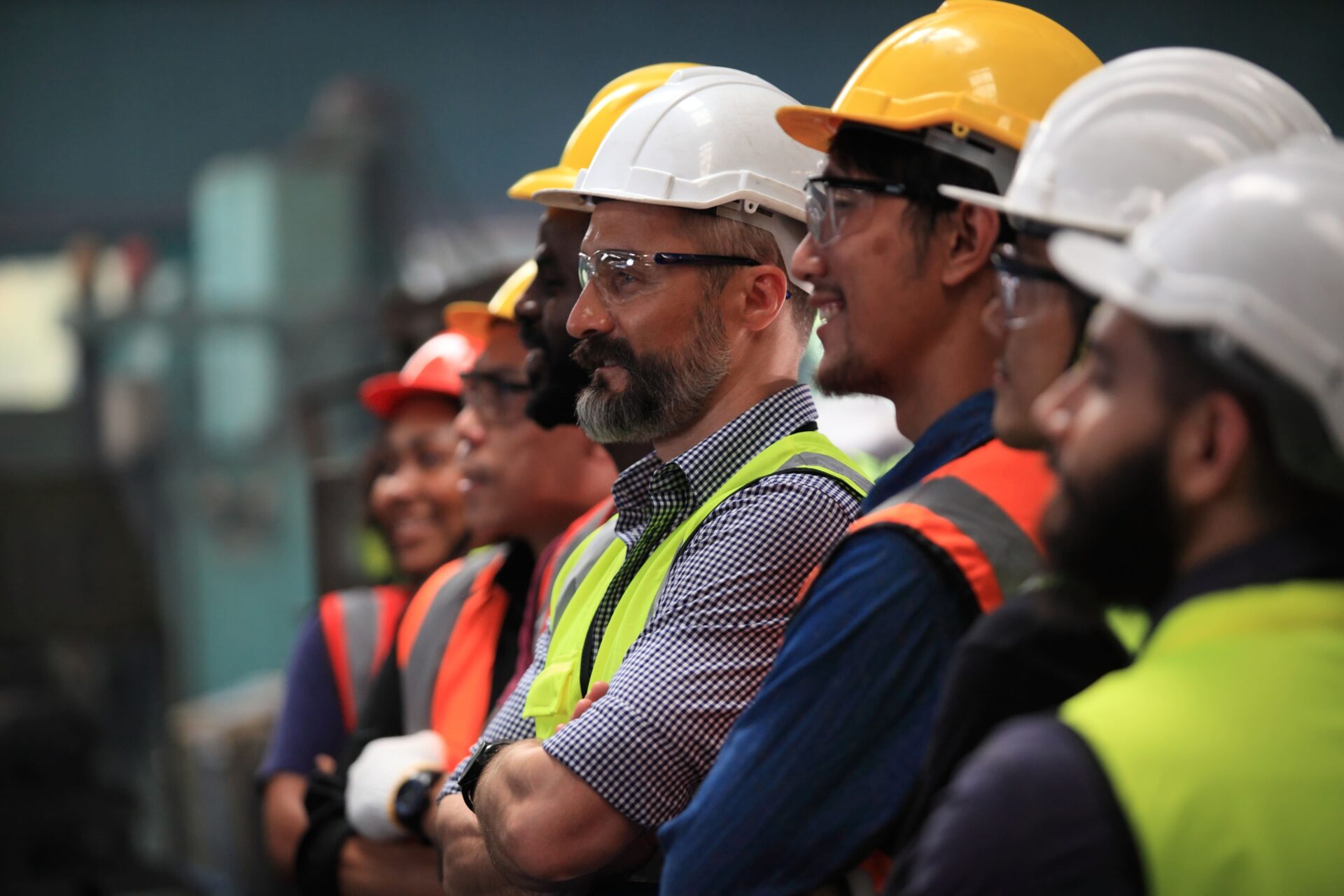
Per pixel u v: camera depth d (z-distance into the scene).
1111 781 2.50
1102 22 32.59
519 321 6.24
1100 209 3.49
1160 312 2.64
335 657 8.45
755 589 4.52
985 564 3.69
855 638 3.70
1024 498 3.80
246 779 14.45
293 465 23.55
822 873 3.69
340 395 12.88
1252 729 2.52
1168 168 3.48
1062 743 2.57
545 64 35.94
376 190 24.78
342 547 11.04
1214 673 2.58
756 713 3.82
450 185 26.41
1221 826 2.46
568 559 5.72
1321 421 2.59
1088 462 2.75
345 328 23.84
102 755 13.23
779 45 35.47
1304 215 2.65
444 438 8.86
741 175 5.04
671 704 4.42
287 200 24.05
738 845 3.72
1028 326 3.55
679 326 5.03
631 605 4.90
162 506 23.95
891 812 3.65
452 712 6.97
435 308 10.05
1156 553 2.74
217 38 36.19
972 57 4.12
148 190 36.09
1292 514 2.67
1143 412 2.70
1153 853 2.46
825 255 4.25
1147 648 2.73
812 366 9.07
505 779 4.61
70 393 27.27
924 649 3.66
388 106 25.92
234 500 23.70
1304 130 3.59
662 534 4.99
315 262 24.05
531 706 5.14
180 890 12.12
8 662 13.36
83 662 13.81
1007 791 2.56
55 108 36.25
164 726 14.37
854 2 35.09
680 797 4.43
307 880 6.86
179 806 14.47
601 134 5.95
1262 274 2.62
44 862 12.02
